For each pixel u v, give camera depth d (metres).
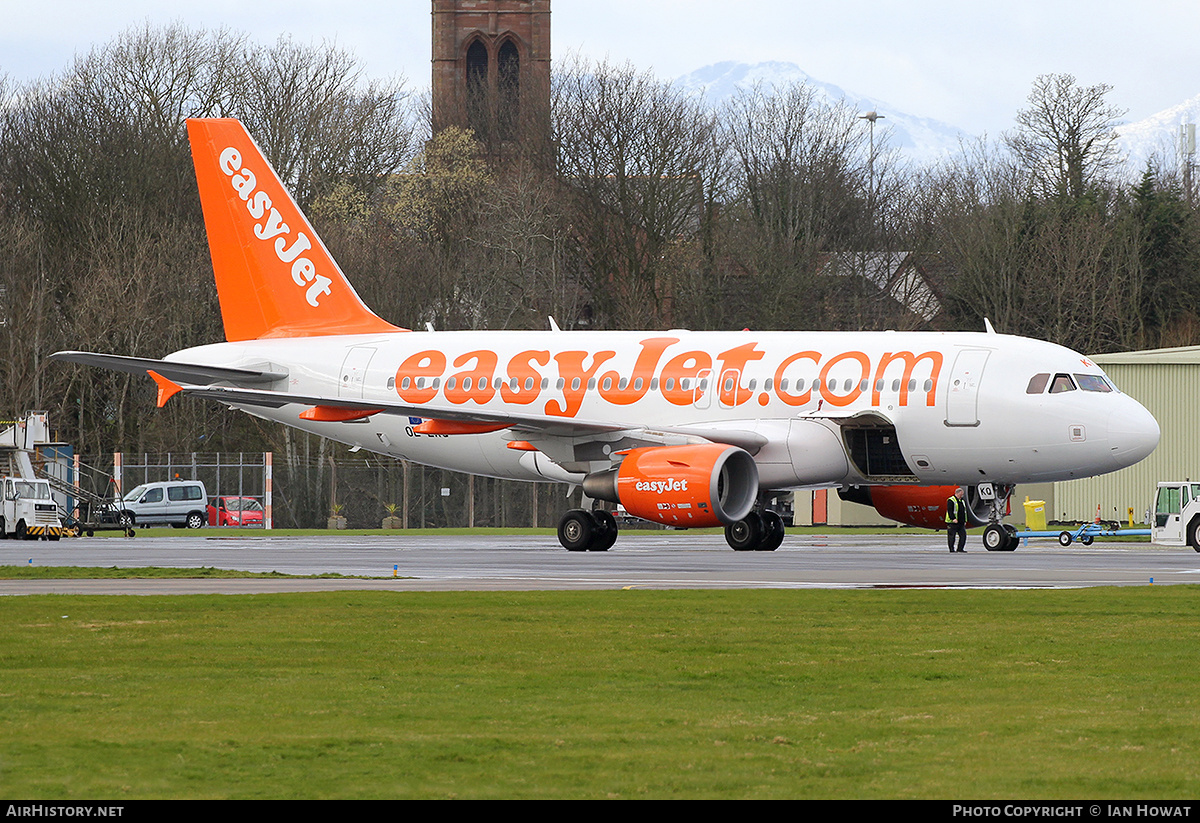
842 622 68.50
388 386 154.50
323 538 195.88
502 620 69.19
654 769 36.12
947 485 141.00
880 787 34.25
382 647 59.56
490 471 154.38
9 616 70.44
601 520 143.25
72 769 35.97
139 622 68.06
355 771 35.84
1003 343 133.75
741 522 143.88
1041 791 33.88
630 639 62.25
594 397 145.25
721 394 139.75
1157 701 46.34
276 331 162.88
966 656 57.00
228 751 38.12
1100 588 87.62
